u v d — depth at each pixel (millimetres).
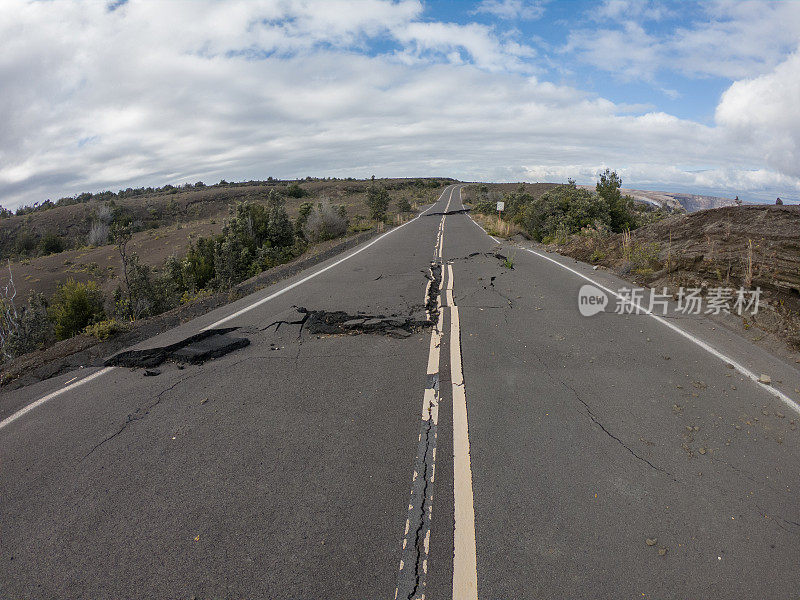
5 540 2600
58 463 3320
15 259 39812
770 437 3436
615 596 2143
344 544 2469
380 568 2309
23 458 3414
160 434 3654
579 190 20094
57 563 2420
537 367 4758
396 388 4328
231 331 6254
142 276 13445
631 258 9461
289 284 9547
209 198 71688
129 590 2234
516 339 5637
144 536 2578
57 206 69438
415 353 5246
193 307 8219
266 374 4750
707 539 2482
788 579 2234
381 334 5992
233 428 3693
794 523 2604
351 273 10648
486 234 19938
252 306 7602
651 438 3439
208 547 2479
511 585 2201
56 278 27953
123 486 3025
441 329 6113
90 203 66125
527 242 16875
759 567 2305
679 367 4695
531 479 2977
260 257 19328
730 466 3104
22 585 2291
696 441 3393
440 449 3318
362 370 4773
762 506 2732
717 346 5266
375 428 3623
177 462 3266
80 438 3650
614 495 2826
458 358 5047
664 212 21203
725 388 4215
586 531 2539
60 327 12070
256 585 2230
